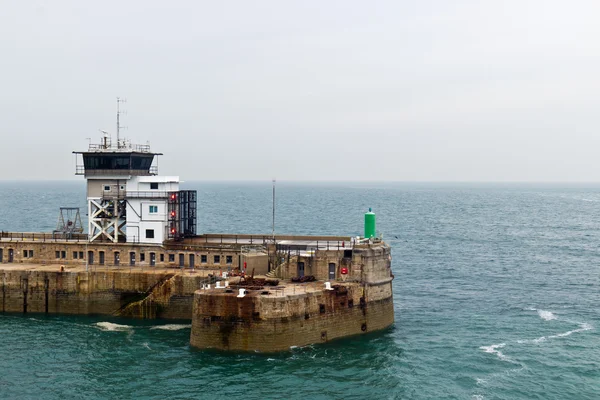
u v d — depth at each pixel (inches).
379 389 2380.7
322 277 3100.4
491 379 2493.8
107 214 3654.0
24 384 2428.6
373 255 3043.8
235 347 2709.2
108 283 3380.9
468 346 2878.9
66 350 2795.3
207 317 2736.2
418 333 3070.9
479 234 7554.1
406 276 4576.8
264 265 3245.6
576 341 2960.1
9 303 3444.9
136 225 3582.7
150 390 2365.9
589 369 2598.4
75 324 3201.3
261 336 2684.5
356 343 2876.5
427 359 2701.8
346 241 3508.9
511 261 5339.6
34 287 3415.4
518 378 2504.9
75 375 2511.1
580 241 6870.1
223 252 3422.7
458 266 5044.3
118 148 3750.0
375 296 3053.6
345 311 2928.2
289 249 3324.3
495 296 3907.5
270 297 2682.1
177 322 3233.3
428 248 6141.7
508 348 2854.3
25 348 2824.8
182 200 3740.2
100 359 2679.6
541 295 3941.9
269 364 2593.5
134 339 2942.9
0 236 3853.3
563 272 4795.8
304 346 2778.1
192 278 3253.0
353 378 2476.6
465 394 2349.9
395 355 2738.7
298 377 2471.7
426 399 2304.4
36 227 7381.9
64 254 3641.7
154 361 2647.6
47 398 2306.8
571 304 3690.9
